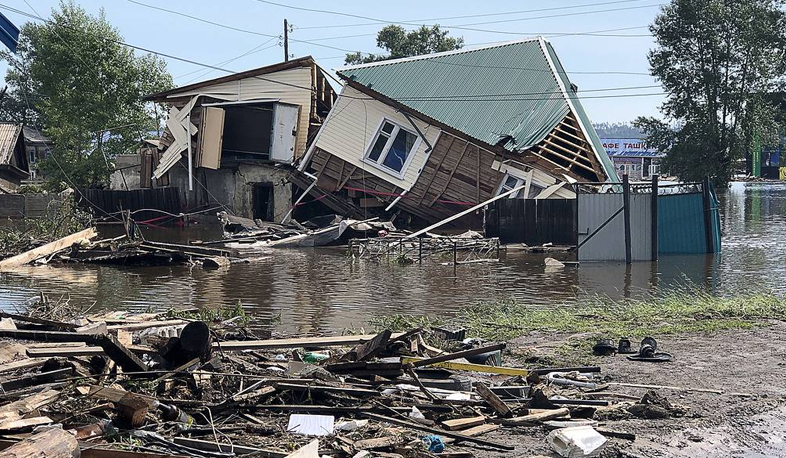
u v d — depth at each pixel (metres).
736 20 57.06
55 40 49.28
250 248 28.36
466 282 20.06
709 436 7.80
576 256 23.95
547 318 14.41
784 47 58.97
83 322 12.56
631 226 23.83
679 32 58.06
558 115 31.66
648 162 98.19
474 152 31.77
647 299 17.08
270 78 36.12
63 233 28.45
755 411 8.62
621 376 10.16
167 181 39.12
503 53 34.56
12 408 7.49
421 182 32.91
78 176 49.06
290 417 7.82
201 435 7.38
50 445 6.05
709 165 58.50
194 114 37.16
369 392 8.48
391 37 69.75
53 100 49.50
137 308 16.11
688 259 24.31
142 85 50.75
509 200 27.69
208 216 37.03
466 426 7.84
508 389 8.96
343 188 34.75
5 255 24.80
